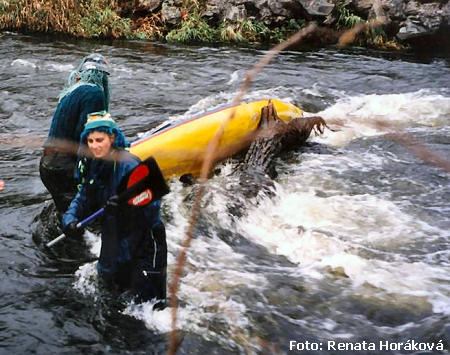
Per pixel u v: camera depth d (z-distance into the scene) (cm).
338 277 396
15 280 372
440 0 1345
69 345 316
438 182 565
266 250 432
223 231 456
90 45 1262
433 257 427
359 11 1379
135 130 699
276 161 610
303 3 1384
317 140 677
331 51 1254
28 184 518
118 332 326
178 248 425
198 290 370
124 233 328
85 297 354
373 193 539
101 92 414
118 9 1448
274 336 332
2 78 926
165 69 1043
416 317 354
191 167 541
